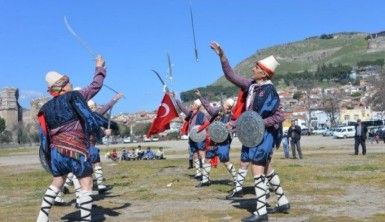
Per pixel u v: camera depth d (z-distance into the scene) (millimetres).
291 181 13992
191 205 10633
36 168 28219
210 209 9992
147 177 17672
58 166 8016
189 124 16203
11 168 28812
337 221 8414
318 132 114875
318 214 9086
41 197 13062
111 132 12508
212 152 14117
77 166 7945
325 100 146875
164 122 17312
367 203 10242
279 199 9336
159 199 11734
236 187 11695
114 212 10023
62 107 7902
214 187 13797
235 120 9438
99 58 8711
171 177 17297
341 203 10273
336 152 34344
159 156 35781
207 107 14219
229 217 9047
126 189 14031
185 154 42188
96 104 11422
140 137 124188
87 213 8047
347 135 79625
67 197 12625
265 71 8828
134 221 8969
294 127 28047
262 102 8711
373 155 29031
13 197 13383
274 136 8742
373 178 14453
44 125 8031
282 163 22406
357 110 155375
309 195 11398
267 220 8617
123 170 22281
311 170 17516
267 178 9250
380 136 57375
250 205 10391
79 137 7977
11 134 152375
